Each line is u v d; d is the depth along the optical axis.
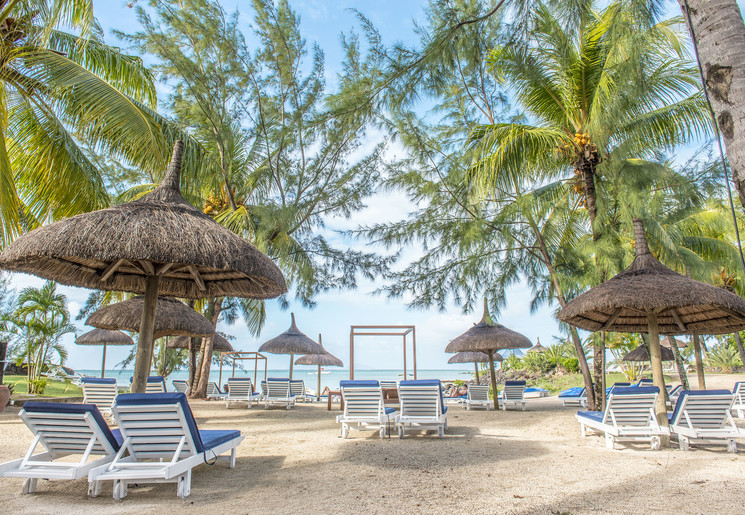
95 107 7.61
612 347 20.27
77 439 4.12
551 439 7.25
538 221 10.83
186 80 10.80
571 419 9.95
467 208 10.91
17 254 4.16
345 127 4.89
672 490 4.00
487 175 9.27
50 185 8.25
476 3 3.92
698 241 12.69
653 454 5.87
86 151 13.26
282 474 4.78
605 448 6.36
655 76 8.39
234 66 10.97
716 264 11.32
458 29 3.96
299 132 11.02
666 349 16.58
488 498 3.76
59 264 5.54
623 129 9.41
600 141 8.55
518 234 11.42
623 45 5.54
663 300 5.88
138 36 10.35
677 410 6.33
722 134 2.16
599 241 8.70
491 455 5.77
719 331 7.89
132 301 9.29
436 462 5.33
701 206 10.23
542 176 10.41
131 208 4.56
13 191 7.20
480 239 10.62
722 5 2.22
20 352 18.25
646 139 9.67
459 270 11.76
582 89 9.43
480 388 13.86
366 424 8.53
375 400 7.72
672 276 6.38
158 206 4.71
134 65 9.70
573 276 10.11
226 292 6.61
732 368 25.52
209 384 17.31
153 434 4.11
